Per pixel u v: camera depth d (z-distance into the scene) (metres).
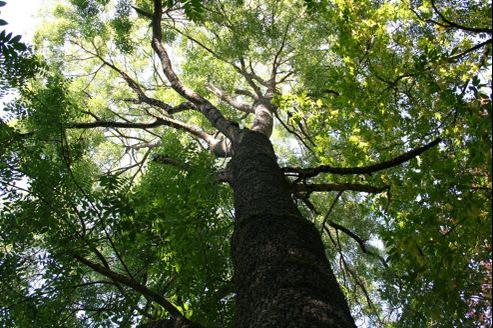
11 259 3.94
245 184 4.19
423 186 5.21
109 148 12.10
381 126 5.60
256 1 10.87
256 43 10.20
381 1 7.14
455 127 4.93
